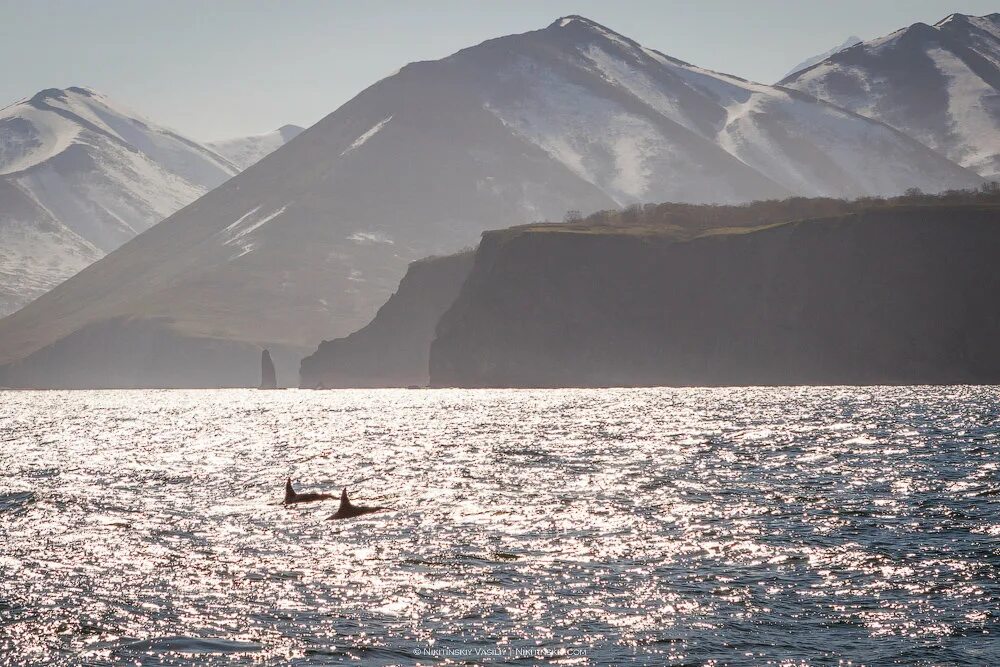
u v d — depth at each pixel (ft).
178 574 534.78
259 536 635.25
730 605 459.32
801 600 465.06
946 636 413.59
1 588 509.76
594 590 488.44
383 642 420.77
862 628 425.28
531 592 487.20
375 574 526.98
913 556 541.34
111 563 561.84
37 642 428.15
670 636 419.95
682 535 609.83
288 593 494.18
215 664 401.49
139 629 442.91
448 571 530.27
